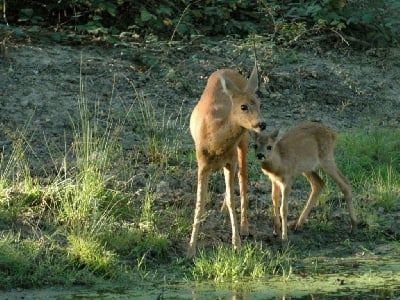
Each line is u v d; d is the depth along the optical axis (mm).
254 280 11406
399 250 12852
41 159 14398
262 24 20594
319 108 18125
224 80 11742
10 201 12586
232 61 18734
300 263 12242
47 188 12914
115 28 19109
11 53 17625
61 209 12555
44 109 16094
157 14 19359
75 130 14727
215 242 12586
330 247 12977
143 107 16703
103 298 10469
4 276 10852
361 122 17797
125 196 13109
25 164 13695
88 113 15914
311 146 13523
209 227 12977
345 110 18219
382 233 13398
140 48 18438
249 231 13148
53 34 18578
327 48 20531
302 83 18766
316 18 20484
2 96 16281
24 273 10938
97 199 12688
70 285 10906
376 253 12750
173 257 12016
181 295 10664
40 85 16797
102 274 11219
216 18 20156
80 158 13867
